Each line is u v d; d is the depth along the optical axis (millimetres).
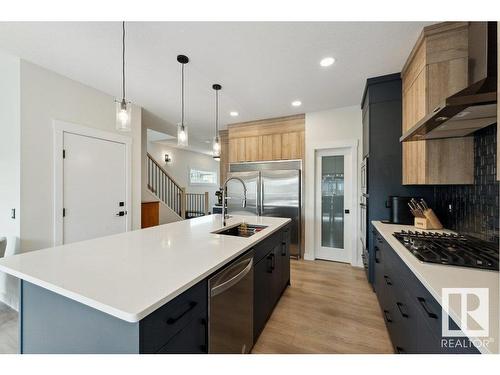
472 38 1648
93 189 2891
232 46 2004
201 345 1071
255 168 4336
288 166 4039
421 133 1696
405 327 1312
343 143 3627
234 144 4559
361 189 3375
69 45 2006
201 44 1977
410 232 1877
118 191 3211
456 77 1735
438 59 1782
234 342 1368
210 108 3666
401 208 2363
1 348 1711
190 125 4734
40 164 2385
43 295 1011
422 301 1052
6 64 2330
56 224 2506
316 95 3135
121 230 3238
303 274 3188
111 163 3121
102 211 2998
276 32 1817
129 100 3311
